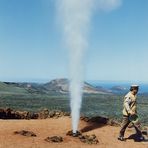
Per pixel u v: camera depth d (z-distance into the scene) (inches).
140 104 2854.3
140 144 617.3
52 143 580.4
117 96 4704.7
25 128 685.3
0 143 559.8
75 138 622.5
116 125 789.9
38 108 2076.8
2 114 895.1
